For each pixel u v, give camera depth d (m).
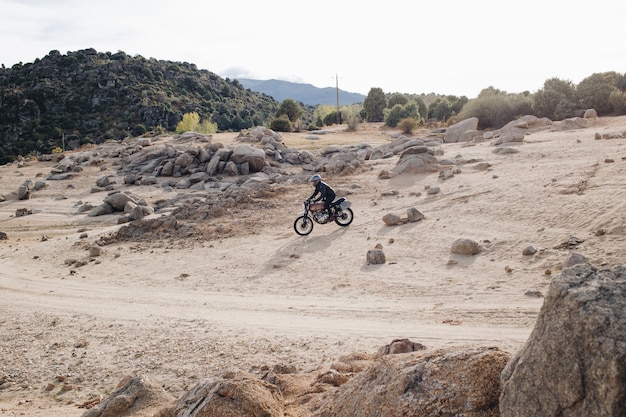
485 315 10.73
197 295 15.25
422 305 11.98
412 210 19.34
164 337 11.81
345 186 26.78
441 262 15.05
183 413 4.88
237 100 190.12
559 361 3.42
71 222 34.84
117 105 147.38
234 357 10.05
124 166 51.69
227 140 60.19
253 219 23.81
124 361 10.66
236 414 4.66
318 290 14.31
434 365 4.24
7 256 24.19
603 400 3.14
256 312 12.98
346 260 16.69
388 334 10.25
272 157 51.41
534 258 13.77
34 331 13.41
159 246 22.16
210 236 22.34
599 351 3.20
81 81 154.25
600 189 17.33
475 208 19.20
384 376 4.49
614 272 3.63
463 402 3.94
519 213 17.48
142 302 15.17
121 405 6.25
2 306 16.12
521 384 3.62
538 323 3.72
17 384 10.14
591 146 25.03
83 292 17.00
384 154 37.28
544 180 20.16
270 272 16.66
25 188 43.81
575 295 3.48
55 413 8.35
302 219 21.59
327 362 9.09
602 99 46.41
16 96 139.88
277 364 8.72
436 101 101.31
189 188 44.16
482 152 28.81
